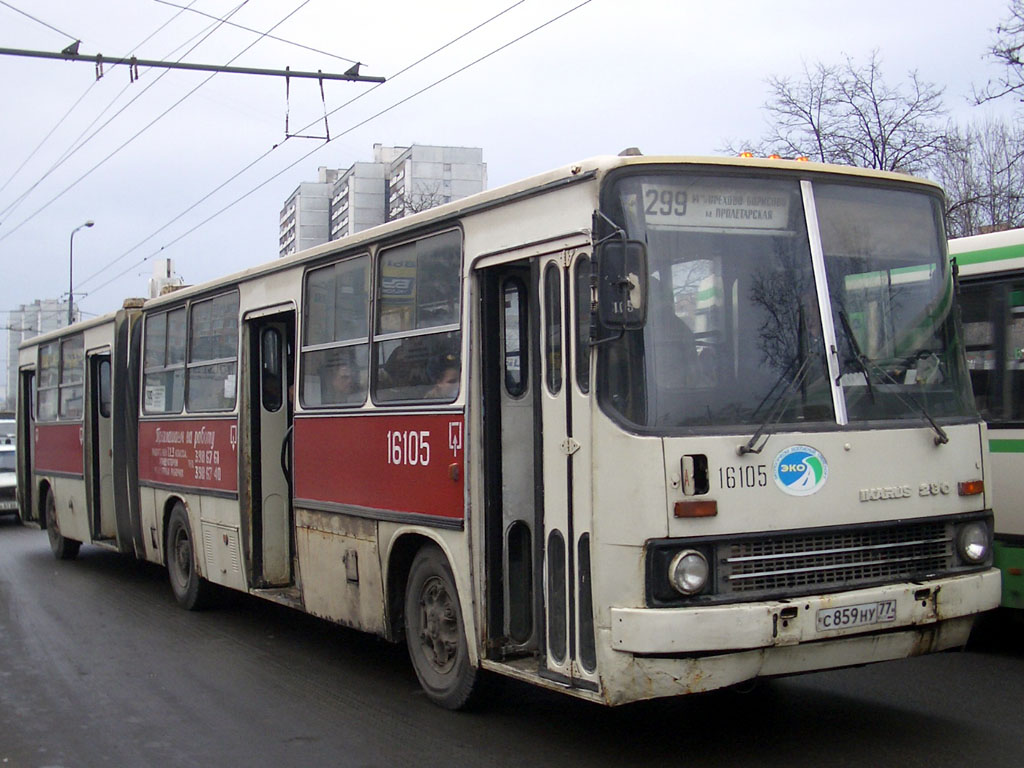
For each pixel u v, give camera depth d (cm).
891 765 536
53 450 1454
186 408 1038
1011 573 748
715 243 532
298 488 823
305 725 645
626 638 492
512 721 638
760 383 523
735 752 563
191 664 814
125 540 1205
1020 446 747
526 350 616
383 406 706
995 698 661
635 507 498
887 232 578
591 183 530
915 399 560
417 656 687
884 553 534
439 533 643
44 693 738
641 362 508
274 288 878
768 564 505
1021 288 766
